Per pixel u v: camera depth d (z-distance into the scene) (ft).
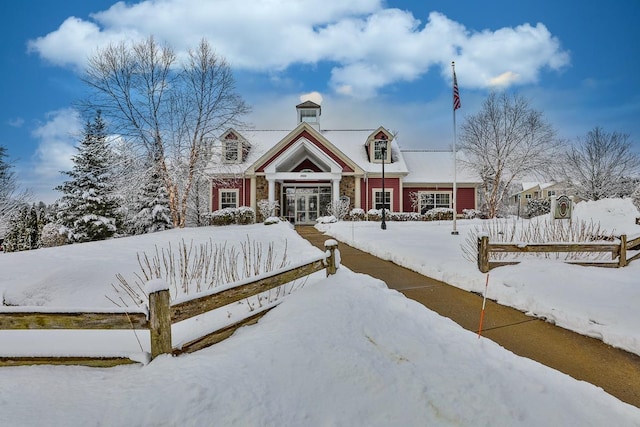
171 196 61.41
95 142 70.59
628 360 12.64
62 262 27.32
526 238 33.30
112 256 29.30
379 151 82.64
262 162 76.69
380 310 14.55
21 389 9.09
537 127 92.84
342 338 12.09
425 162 92.38
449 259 26.66
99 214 70.38
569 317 15.60
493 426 8.43
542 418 8.72
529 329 15.40
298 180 79.41
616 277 20.11
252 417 8.42
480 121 94.63
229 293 12.84
